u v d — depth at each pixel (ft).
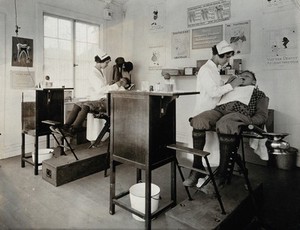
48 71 15.07
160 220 7.29
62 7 15.24
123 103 6.99
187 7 16.16
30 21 13.76
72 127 11.96
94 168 10.91
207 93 9.11
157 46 17.89
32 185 9.62
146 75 18.71
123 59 18.28
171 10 16.98
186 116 16.72
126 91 6.84
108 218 7.35
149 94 6.29
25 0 13.47
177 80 16.92
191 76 16.25
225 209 6.79
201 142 8.02
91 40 17.46
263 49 13.24
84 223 7.07
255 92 8.34
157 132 6.70
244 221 7.46
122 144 7.12
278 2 12.63
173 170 7.56
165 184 9.84
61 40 15.62
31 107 11.84
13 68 13.19
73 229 6.77
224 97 8.67
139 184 8.07
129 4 19.13
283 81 12.72
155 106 6.56
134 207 7.23
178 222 6.35
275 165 12.18
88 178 10.38
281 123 12.91
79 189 9.32
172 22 16.99
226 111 8.25
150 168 6.54
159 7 17.56
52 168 9.61
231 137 7.26
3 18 12.65
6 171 11.11
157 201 7.23
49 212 7.63
